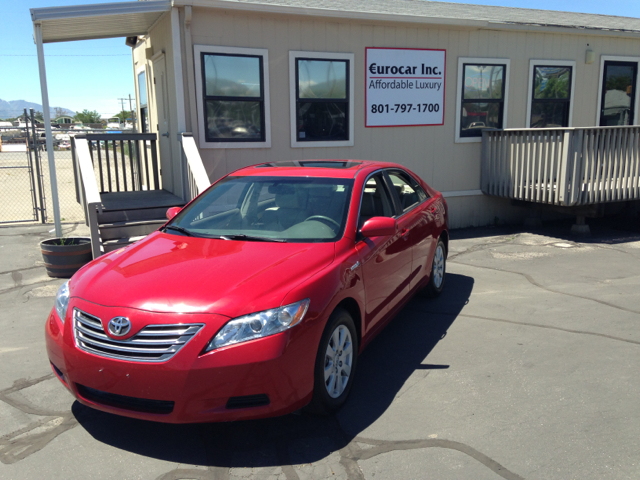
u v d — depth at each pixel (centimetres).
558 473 284
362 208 424
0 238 927
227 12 804
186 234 414
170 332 289
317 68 885
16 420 343
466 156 1042
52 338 325
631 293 616
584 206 972
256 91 848
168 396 286
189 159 744
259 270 331
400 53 940
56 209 838
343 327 353
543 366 420
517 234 997
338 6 952
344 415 348
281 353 293
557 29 1037
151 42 970
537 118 1093
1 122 5244
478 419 340
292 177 454
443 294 620
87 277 349
